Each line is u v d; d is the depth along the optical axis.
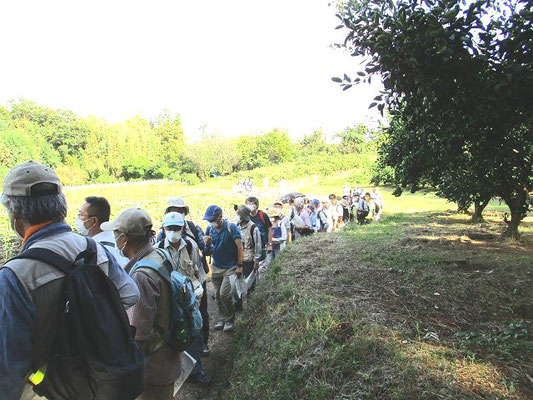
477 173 6.66
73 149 51.44
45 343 1.72
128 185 35.34
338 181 41.69
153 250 3.10
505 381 2.71
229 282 6.03
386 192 29.58
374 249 7.35
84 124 52.66
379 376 2.88
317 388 2.97
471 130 4.70
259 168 56.53
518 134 5.95
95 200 3.85
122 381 1.90
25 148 42.16
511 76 3.70
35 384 1.76
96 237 3.73
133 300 2.15
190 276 4.79
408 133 6.50
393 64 4.04
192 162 57.06
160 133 73.50
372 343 3.29
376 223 12.73
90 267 1.86
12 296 1.60
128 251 3.08
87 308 1.79
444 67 3.96
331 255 7.02
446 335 3.54
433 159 6.33
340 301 4.34
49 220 1.88
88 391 1.88
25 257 1.70
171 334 2.98
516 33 3.80
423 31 3.80
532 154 6.34
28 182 1.81
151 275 2.83
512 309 4.11
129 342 1.98
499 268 5.60
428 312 4.07
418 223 12.23
